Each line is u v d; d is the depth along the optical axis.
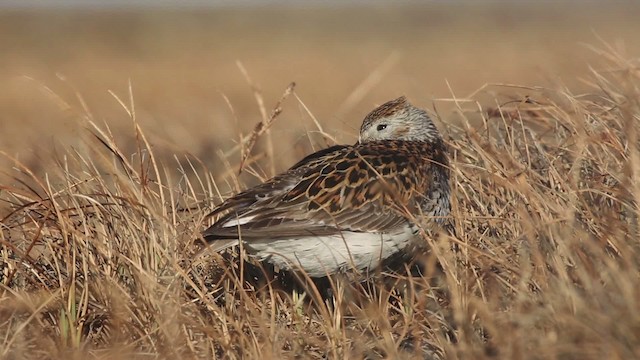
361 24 104.75
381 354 12.05
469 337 10.76
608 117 14.20
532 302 10.84
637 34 75.75
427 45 70.88
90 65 59.16
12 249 13.29
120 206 13.20
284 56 64.62
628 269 10.59
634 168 11.98
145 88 47.62
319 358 12.27
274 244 13.45
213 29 93.88
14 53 66.12
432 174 14.30
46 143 26.17
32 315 11.70
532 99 16.08
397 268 13.99
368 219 13.62
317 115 34.31
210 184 16.19
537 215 12.42
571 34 78.62
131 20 99.12
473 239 13.30
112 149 13.97
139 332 12.09
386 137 15.32
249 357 11.62
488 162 14.10
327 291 14.21
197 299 12.60
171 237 13.01
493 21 107.31
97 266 12.89
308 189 13.59
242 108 38.41
